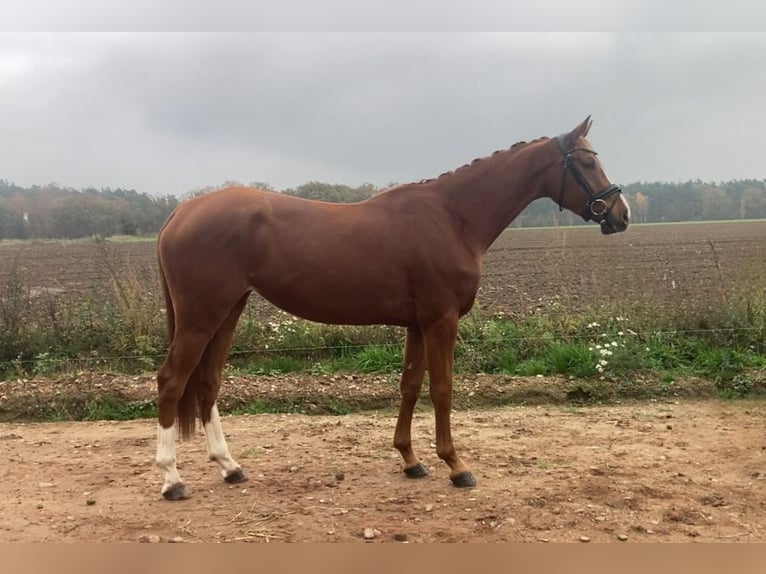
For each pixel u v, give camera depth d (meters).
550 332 8.38
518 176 4.59
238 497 4.19
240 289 4.09
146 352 8.21
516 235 35.09
